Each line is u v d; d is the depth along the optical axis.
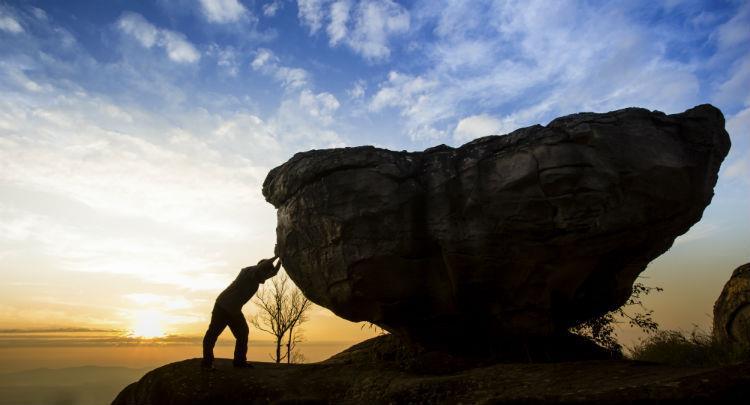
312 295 10.11
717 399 4.49
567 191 8.05
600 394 5.07
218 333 8.66
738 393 4.48
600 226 8.09
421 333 9.69
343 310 9.67
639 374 5.73
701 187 8.34
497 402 5.52
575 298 9.73
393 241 8.84
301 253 9.72
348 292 9.23
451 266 8.69
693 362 8.80
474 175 8.70
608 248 8.54
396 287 9.01
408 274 8.98
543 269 8.52
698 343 9.50
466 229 8.59
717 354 8.58
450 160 9.13
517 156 8.44
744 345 8.32
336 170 9.27
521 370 6.70
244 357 8.80
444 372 7.82
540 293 8.66
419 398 6.36
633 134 8.19
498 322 8.84
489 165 8.65
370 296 9.14
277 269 9.82
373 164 9.13
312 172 9.35
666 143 8.20
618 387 5.14
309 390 7.33
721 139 8.61
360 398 6.81
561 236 8.22
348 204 9.02
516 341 8.92
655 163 7.98
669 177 8.07
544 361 8.94
